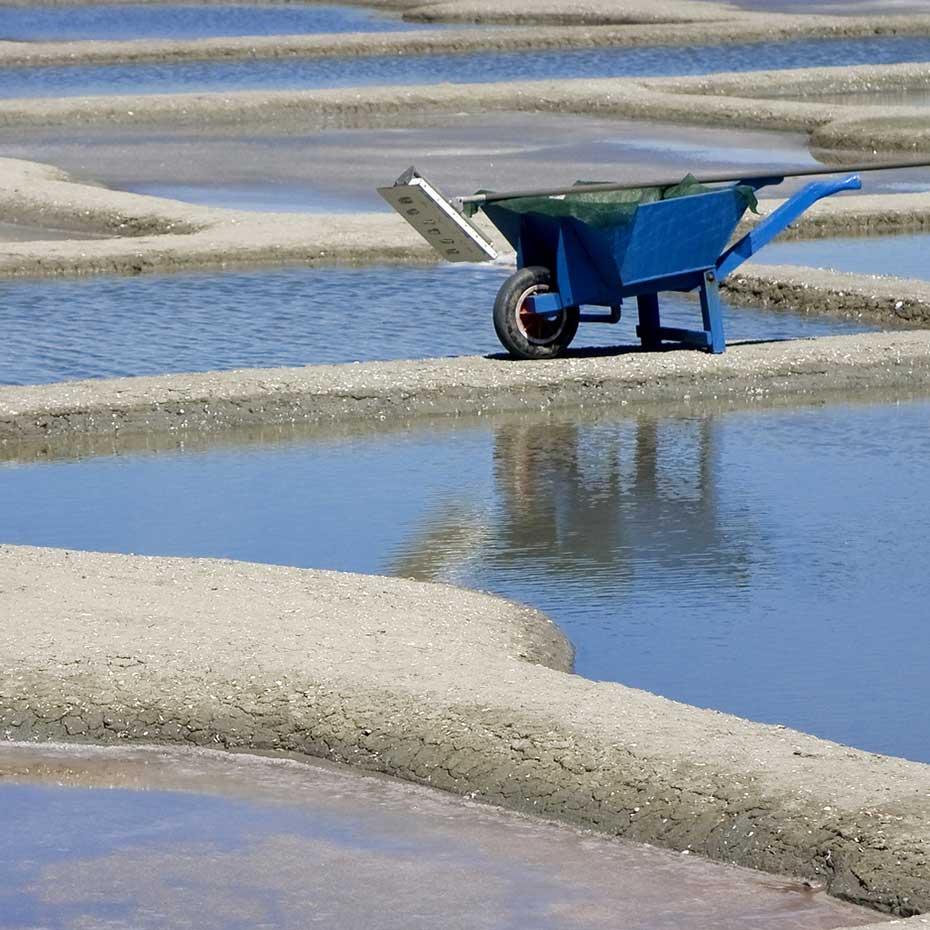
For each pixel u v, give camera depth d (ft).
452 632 88.63
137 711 80.69
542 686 80.23
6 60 443.73
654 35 472.03
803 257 207.00
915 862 64.18
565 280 146.61
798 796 68.54
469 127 338.75
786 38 478.59
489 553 108.47
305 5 616.80
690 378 145.59
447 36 464.24
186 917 63.62
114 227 233.76
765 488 121.49
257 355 159.22
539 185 264.11
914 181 268.62
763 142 317.22
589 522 114.32
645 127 337.31
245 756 78.28
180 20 569.64
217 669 82.79
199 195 263.49
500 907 64.18
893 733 81.10
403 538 111.45
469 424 139.23
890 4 566.77
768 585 102.17
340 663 83.20
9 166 274.77
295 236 209.77
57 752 79.00
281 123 349.61
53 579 96.37
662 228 145.38
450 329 169.37
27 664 83.66
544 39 467.11
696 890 65.36
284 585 96.07
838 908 63.77
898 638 93.76
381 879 66.49
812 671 89.04
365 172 282.36
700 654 91.40
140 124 349.20
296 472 126.82
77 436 135.85
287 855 68.54
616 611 97.96
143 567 99.14
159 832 70.69
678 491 120.88
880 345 151.23
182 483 124.36
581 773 72.49
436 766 75.15
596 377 144.36
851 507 116.98
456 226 144.66
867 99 376.48
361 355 158.92
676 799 69.97
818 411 141.79
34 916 63.77
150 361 157.48
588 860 67.87
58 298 186.50
